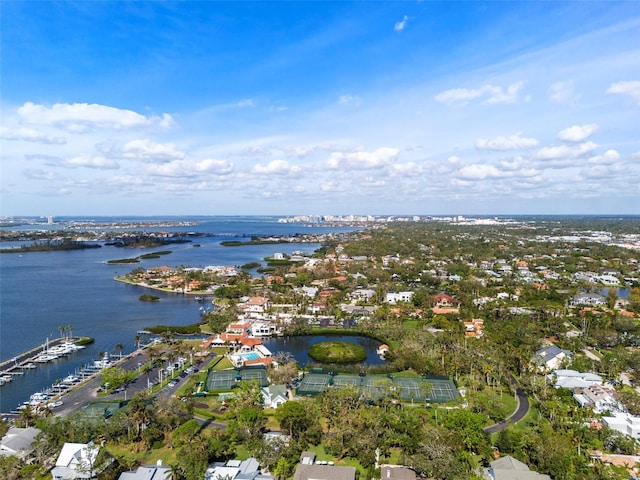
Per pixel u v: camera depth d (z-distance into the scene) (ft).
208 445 308.19
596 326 645.51
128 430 336.90
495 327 652.48
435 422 358.43
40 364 534.37
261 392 412.98
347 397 376.68
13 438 313.73
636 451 318.45
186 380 471.62
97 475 278.46
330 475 271.69
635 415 379.96
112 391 440.45
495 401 394.11
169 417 356.59
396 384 433.89
